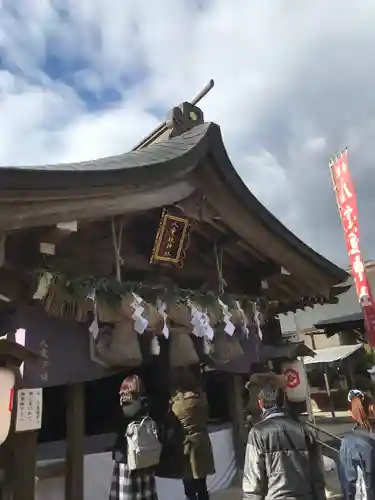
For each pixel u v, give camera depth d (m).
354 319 18.55
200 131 5.61
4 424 3.13
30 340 4.01
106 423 5.89
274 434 3.01
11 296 4.08
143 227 5.86
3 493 3.29
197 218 5.71
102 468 4.86
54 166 4.40
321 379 21.95
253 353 6.65
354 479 3.02
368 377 19.80
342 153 12.16
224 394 7.02
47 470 4.48
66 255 4.86
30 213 3.58
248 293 7.27
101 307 4.52
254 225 6.24
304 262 7.07
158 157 5.19
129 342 4.68
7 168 3.23
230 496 5.70
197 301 5.66
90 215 4.17
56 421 5.17
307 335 21.02
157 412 5.26
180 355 5.43
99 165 4.77
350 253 12.32
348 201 11.95
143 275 5.82
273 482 2.90
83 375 4.34
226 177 5.67
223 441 6.38
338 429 14.16
